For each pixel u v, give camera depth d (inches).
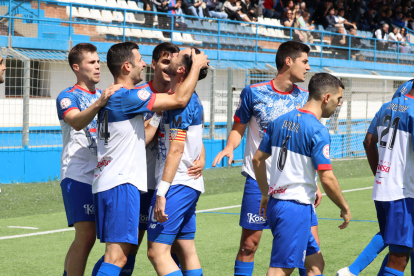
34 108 415.2
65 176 123.3
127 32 518.0
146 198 124.3
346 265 162.7
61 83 432.5
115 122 107.3
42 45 429.7
